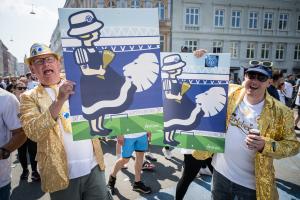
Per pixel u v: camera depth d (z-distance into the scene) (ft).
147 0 87.76
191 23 89.76
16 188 13.34
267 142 5.77
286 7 94.58
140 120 6.07
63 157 6.15
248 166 6.62
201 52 6.81
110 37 5.82
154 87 6.07
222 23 91.61
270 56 96.32
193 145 6.93
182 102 6.96
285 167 16.05
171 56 6.92
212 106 6.84
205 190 12.64
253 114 6.57
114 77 5.90
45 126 5.50
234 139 6.73
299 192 12.64
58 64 6.70
